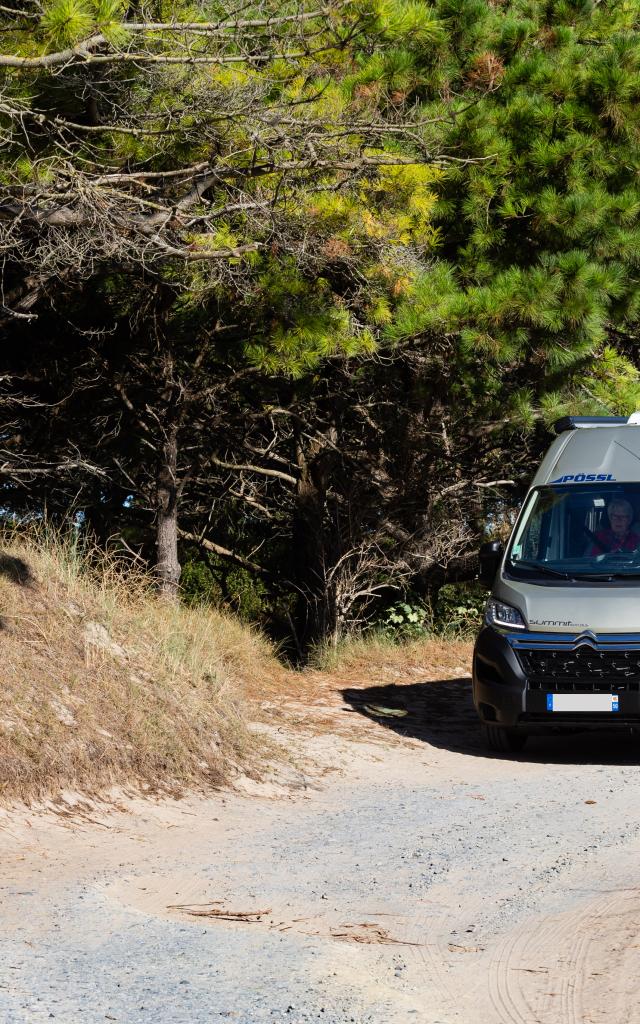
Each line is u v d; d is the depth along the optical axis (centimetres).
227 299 2544
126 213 1867
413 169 2191
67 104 1919
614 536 2141
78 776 1546
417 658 3148
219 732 1897
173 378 2992
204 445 3612
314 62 2050
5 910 1045
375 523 3603
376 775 1966
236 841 1412
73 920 1011
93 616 2025
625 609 2025
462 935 1005
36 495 3184
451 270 2673
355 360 3034
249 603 4603
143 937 962
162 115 1930
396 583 3759
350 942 976
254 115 1934
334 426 3419
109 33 1526
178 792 1647
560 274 2569
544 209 2622
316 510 3541
